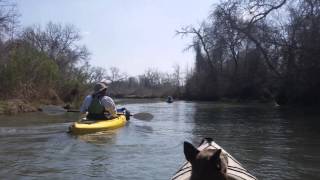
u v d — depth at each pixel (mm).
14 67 29547
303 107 35000
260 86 47969
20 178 9133
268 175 9656
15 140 14008
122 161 10781
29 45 34188
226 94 56156
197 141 14500
